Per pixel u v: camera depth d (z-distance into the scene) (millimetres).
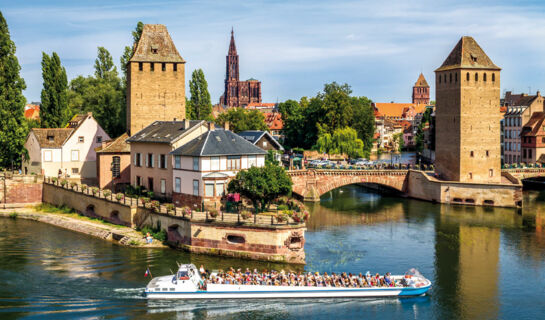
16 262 57938
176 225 62500
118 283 52125
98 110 109500
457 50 98250
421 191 99500
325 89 158875
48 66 105000
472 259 61750
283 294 50094
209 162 65875
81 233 70625
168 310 47594
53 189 86375
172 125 78125
